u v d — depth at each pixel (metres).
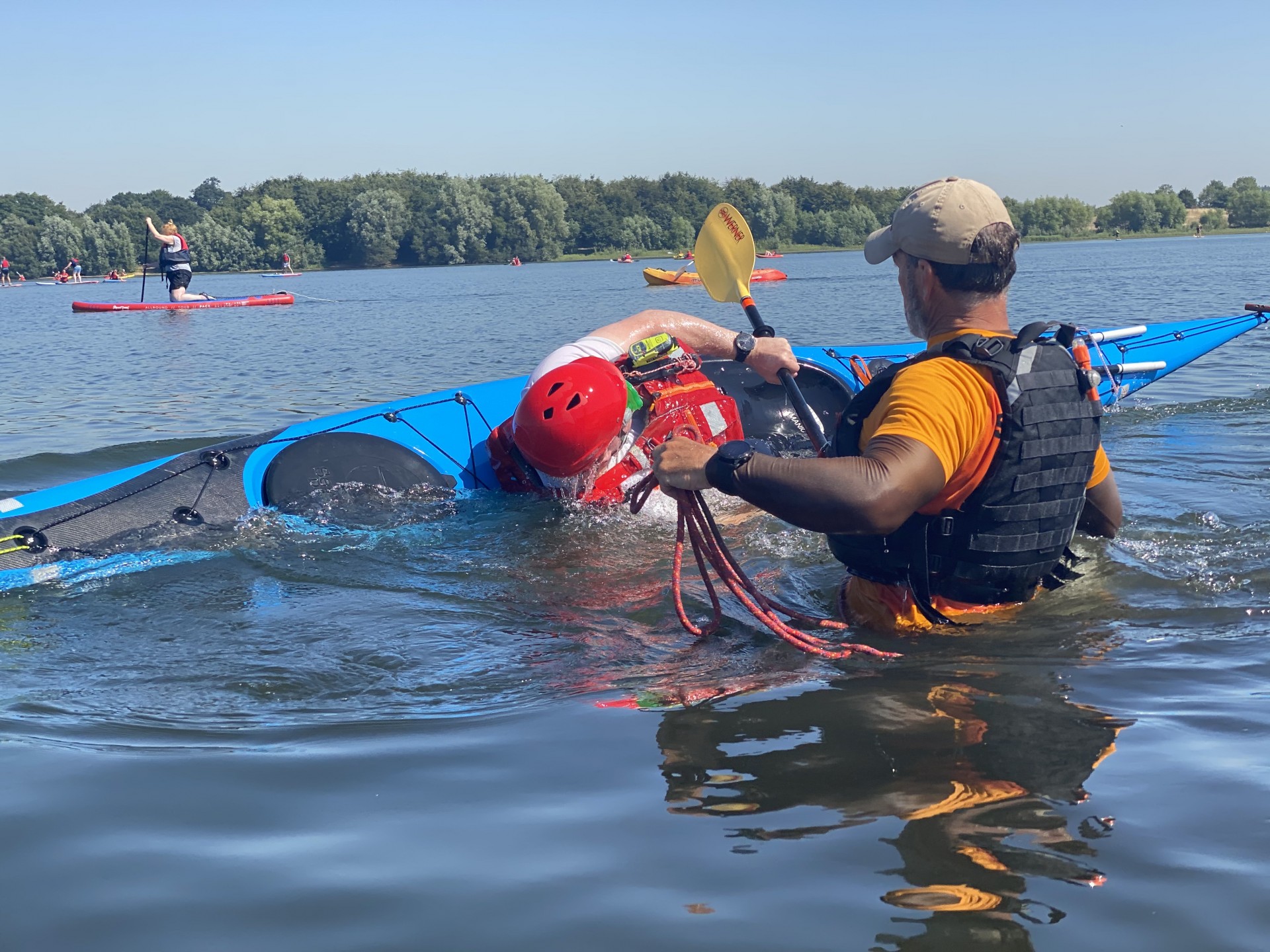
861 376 6.23
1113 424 6.71
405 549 4.15
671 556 3.96
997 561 2.80
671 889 1.83
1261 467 5.27
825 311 20.78
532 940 1.72
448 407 5.36
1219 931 1.66
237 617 3.46
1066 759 2.23
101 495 4.37
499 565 3.92
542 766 2.34
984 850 1.90
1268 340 11.13
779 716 2.52
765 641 3.07
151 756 2.47
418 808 2.18
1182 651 2.84
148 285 56.56
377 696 2.80
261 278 72.00
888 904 1.75
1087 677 2.68
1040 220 146.25
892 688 2.65
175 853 2.03
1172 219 152.25
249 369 12.52
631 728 2.51
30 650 3.21
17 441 7.82
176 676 2.97
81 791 2.29
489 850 2.00
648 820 2.07
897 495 2.39
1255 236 145.12
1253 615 3.09
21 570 3.92
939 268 2.71
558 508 4.63
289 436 4.98
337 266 108.56
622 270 72.88
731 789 2.17
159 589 3.75
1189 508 4.37
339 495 4.68
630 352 4.73
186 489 4.52
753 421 5.58
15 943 1.76
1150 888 1.77
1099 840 1.91
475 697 2.78
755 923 1.73
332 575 3.87
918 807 2.05
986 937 1.66
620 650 3.07
